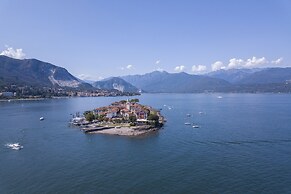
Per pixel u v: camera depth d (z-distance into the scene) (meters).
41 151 138.25
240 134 174.88
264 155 127.81
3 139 166.62
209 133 180.00
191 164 115.31
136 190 91.19
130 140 163.12
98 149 142.00
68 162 119.81
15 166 115.00
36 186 95.00
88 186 94.50
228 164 114.94
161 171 107.56
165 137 169.88
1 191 91.56
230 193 88.75
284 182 96.38
